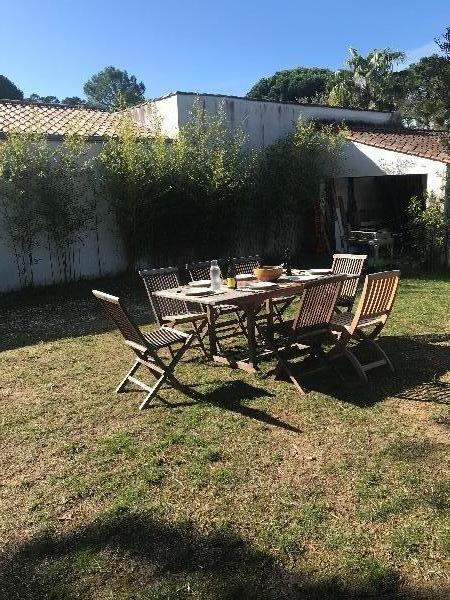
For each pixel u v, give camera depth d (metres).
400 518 2.93
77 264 11.43
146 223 11.02
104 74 71.94
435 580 2.46
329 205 14.42
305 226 14.41
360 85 28.77
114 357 6.26
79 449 3.93
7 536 2.93
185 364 5.83
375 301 5.16
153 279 6.46
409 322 7.21
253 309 5.36
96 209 11.35
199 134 11.86
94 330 7.63
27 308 9.41
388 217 16.38
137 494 3.27
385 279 5.08
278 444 3.85
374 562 2.58
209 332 5.97
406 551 2.65
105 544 2.81
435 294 9.02
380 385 4.93
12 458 3.83
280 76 44.00
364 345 6.07
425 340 6.33
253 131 13.69
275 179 12.84
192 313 6.30
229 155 11.97
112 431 4.21
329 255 14.15
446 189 11.56
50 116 12.46
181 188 11.05
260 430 4.10
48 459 3.79
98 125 12.23
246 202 12.30
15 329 7.93
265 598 2.40
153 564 2.64
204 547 2.76
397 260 12.68
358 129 14.76
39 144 10.07
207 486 3.33
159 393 4.98
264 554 2.68
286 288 5.45
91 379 5.51
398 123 17.05
